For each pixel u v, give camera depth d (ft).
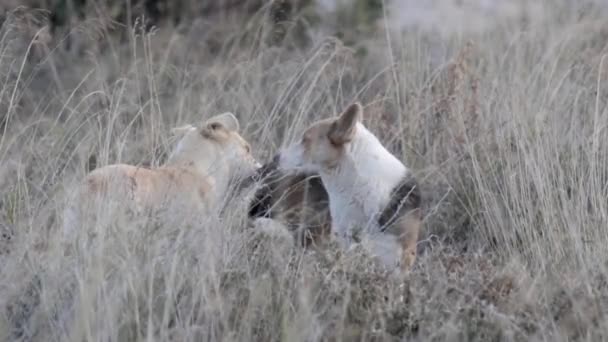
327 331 81.76
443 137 123.03
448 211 114.21
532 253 100.27
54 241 88.84
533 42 143.95
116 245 87.61
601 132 115.24
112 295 81.41
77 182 101.14
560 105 121.80
